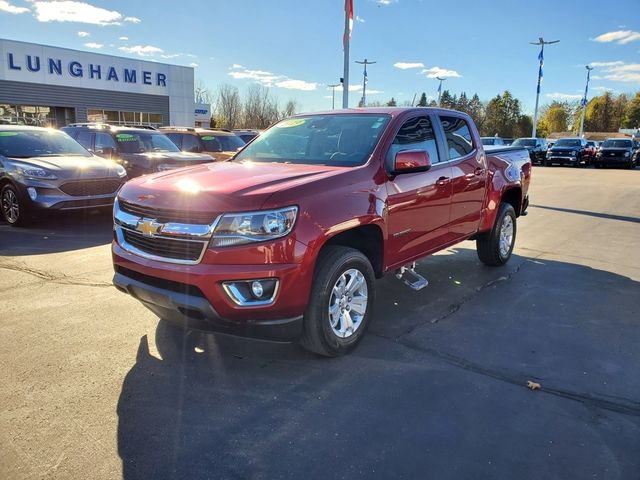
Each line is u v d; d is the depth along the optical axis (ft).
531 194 50.78
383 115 15.21
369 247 13.84
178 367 11.93
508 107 322.96
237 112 196.34
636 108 346.95
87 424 9.59
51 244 24.22
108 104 111.86
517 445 9.13
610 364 12.41
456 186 16.83
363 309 12.99
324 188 11.75
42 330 13.85
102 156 37.06
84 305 15.80
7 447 8.87
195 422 9.73
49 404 10.25
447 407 10.37
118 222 12.48
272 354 12.69
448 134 17.11
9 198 28.27
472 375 11.76
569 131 365.20
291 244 10.80
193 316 11.05
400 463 8.59
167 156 37.60
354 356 12.66
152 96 119.65
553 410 10.32
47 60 101.19
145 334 13.73
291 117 17.26
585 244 26.45
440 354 12.85
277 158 14.97
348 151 14.11
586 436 9.45
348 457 8.74
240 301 10.62
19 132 31.24
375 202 12.95
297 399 10.62
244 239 10.52
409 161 13.29
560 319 15.35
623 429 9.70
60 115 107.14
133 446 8.96
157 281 11.30
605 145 104.42
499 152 21.11
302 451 8.90
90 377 11.37
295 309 11.10
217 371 11.78
